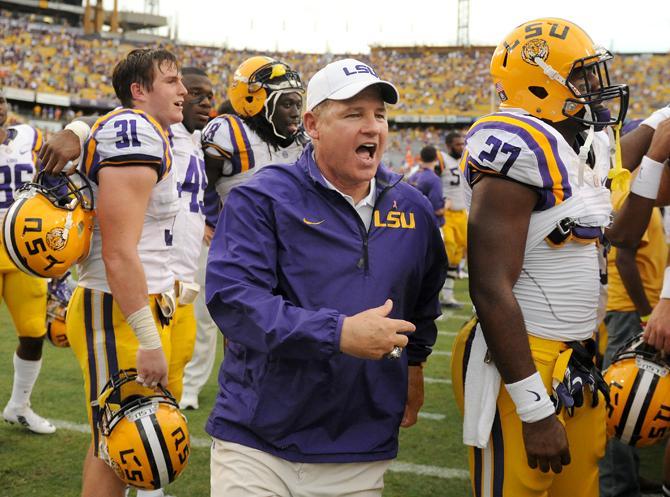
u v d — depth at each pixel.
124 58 2.74
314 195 1.93
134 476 2.29
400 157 36.25
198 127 3.63
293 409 1.88
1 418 4.28
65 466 3.59
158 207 2.58
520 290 1.97
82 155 2.38
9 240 2.30
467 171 1.95
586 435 2.11
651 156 2.37
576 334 1.99
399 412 2.01
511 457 1.97
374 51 42.22
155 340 2.36
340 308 1.89
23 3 47.41
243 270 1.85
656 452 4.00
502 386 1.98
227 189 4.22
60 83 36.34
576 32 1.97
